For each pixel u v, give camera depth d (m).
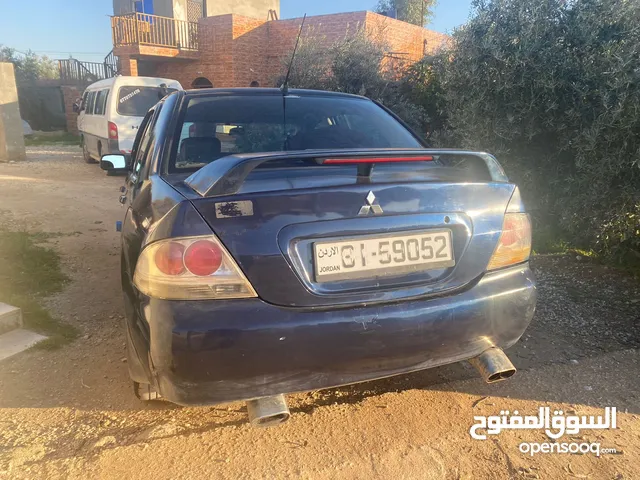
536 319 3.81
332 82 10.64
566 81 5.13
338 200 2.07
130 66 16.70
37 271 4.73
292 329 1.97
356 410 2.76
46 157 15.23
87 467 2.29
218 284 1.94
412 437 2.54
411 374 3.11
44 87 24.38
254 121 3.09
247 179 2.29
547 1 5.29
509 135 5.53
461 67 5.87
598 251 5.07
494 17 5.62
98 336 3.56
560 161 5.60
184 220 1.96
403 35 14.70
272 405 2.02
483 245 2.32
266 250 1.96
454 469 2.32
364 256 2.10
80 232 6.39
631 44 4.67
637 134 4.59
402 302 2.15
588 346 3.42
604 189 4.82
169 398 2.04
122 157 4.28
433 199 2.23
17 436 2.50
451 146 6.96
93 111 12.67
